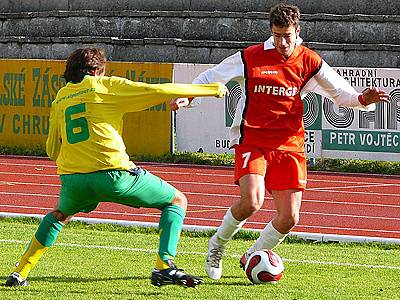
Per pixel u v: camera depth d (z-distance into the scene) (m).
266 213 29.53
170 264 15.09
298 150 16.86
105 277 17.38
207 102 44.25
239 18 57.84
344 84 17.20
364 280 17.92
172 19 59.38
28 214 27.75
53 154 15.99
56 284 16.48
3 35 63.91
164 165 43.91
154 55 58.59
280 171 16.78
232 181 38.69
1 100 49.12
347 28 55.53
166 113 45.28
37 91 48.22
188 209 30.94
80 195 15.25
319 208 31.73
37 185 36.44
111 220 26.23
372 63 54.03
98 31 61.00
